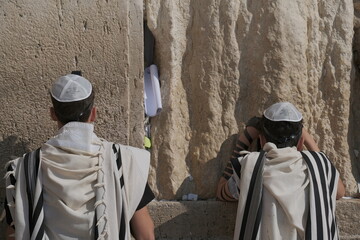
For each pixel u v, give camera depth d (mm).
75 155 2422
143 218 2529
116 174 2443
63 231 2387
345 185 3467
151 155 3346
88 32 3119
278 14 3373
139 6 3201
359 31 3549
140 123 3238
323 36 3477
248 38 3396
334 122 3475
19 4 3047
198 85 3363
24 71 3074
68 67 3111
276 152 2844
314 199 2750
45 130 3117
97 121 3156
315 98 3461
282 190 2754
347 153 3490
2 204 3111
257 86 3379
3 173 3092
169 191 3334
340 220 3318
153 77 3326
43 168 2436
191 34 3379
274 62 3369
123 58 3152
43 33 3078
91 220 2379
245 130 3270
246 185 2814
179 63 3367
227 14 3363
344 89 3465
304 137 3232
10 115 3086
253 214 2770
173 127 3340
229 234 3303
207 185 3357
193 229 3273
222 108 3379
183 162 3373
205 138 3359
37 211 2375
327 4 3486
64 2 3094
